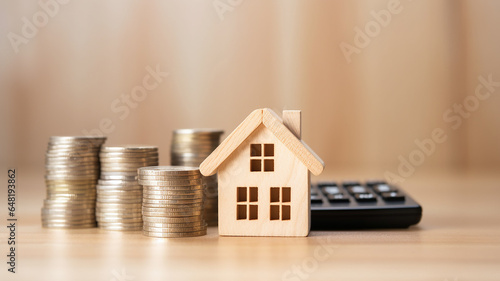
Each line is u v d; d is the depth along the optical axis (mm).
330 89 3426
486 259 1041
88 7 3398
